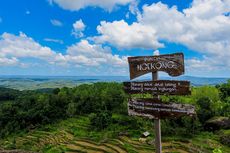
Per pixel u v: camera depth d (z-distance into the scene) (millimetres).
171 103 10086
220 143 52781
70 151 55156
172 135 59344
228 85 87250
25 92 143875
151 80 10625
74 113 89188
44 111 86500
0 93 129375
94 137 63906
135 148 52500
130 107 11266
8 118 87062
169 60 10227
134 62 11062
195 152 47344
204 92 78000
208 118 64000
